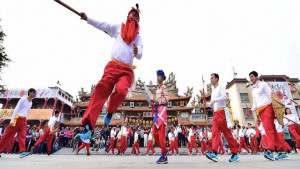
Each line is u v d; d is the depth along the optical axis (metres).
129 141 18.78
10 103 32.72
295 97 28.89
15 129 5.41
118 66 2.67
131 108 32.03
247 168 2.19
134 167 2.31
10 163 2.81
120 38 2.89
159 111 3.88
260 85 4.63
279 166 2.43
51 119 8.37
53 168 2.08
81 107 32.69
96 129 19.67
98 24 2.88
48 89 31.86
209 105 4.53
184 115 32.19
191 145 13.68
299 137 7.84
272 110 4.40
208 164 2.92
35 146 7.87
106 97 2.56
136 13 3.09
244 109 30.14
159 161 3.42
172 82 36.06
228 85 34.09
